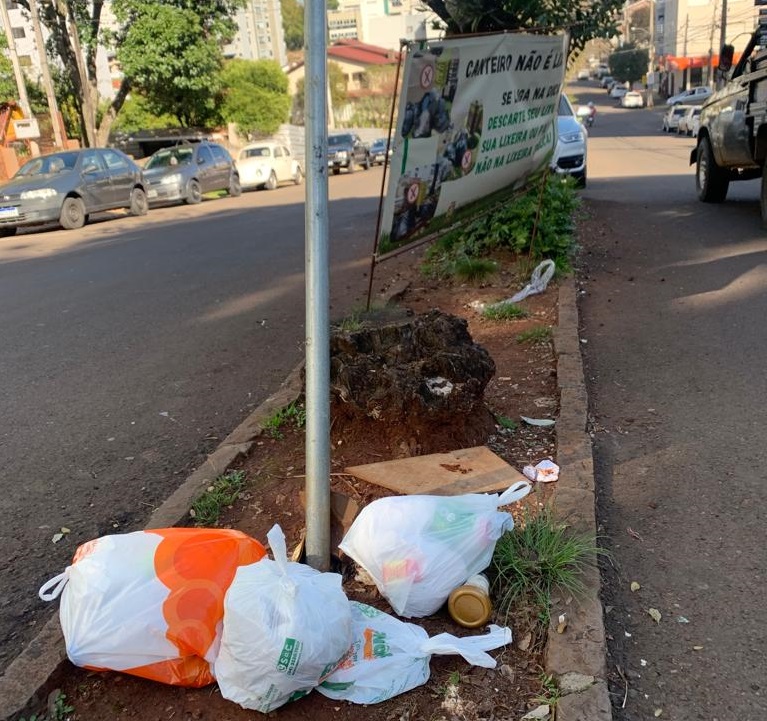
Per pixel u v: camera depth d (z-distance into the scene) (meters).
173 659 2.36
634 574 3.01
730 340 5.55
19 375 5.95
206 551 2.46
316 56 2.62
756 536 3.19
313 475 2.80
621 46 87.56
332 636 2.24
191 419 4.86
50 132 32.09
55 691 2.46
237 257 10.81
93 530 3.58
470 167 5.80
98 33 28.50
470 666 2.50
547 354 5.39
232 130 35.81
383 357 3.96
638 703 2.38
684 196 13.27
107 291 8.98
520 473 3.60
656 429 4.25
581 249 8.96
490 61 5.50
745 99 9.76
